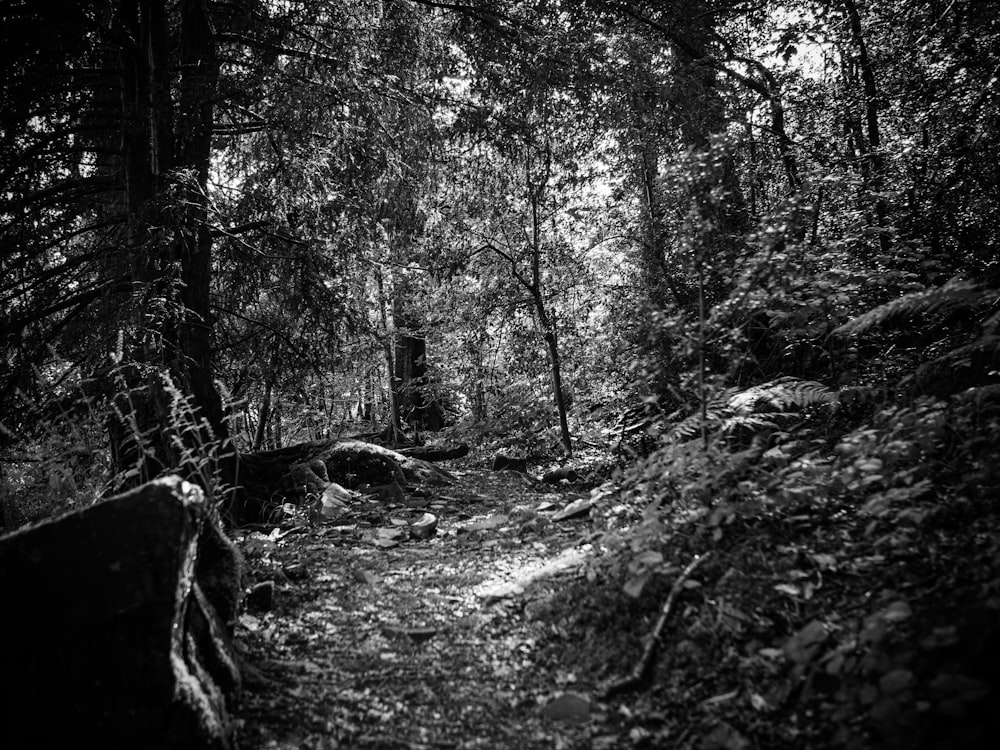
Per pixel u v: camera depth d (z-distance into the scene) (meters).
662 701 2.82
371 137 8.23
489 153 10.62
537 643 3.53
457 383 13.41
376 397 17.61
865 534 3.24
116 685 2.44
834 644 2.65
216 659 3.12
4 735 2.35
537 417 11.52
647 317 4.67
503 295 11.19
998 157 6.64
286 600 4.37
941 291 4.22
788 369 6.66
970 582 2.59
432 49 10.03
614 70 9.79
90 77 7.52
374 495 7.60
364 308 10.71
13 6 6.48
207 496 3.95
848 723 2.30
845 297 5.46
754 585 3.18
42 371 7.57
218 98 7.33
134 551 2.54
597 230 11.13
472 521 6.55
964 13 7.04
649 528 3.74
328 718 3.03
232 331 9.27
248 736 2.89
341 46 7.96
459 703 3.12
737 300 4.43
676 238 8.57
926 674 2.26
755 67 10.88
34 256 7.78
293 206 8.27
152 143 6.84
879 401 4.98
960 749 1.98
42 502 5.43
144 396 5.98
